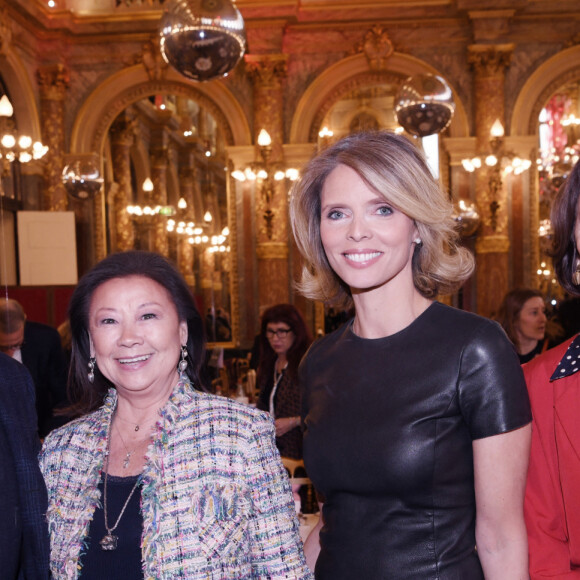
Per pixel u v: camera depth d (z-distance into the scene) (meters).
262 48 10.23
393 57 10.36
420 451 1.28
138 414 1.43
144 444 1.40
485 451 1.27
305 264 1.65
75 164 7.70
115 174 13.03
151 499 1.27
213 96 10.52
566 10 10.08
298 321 3.62
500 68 10.09
